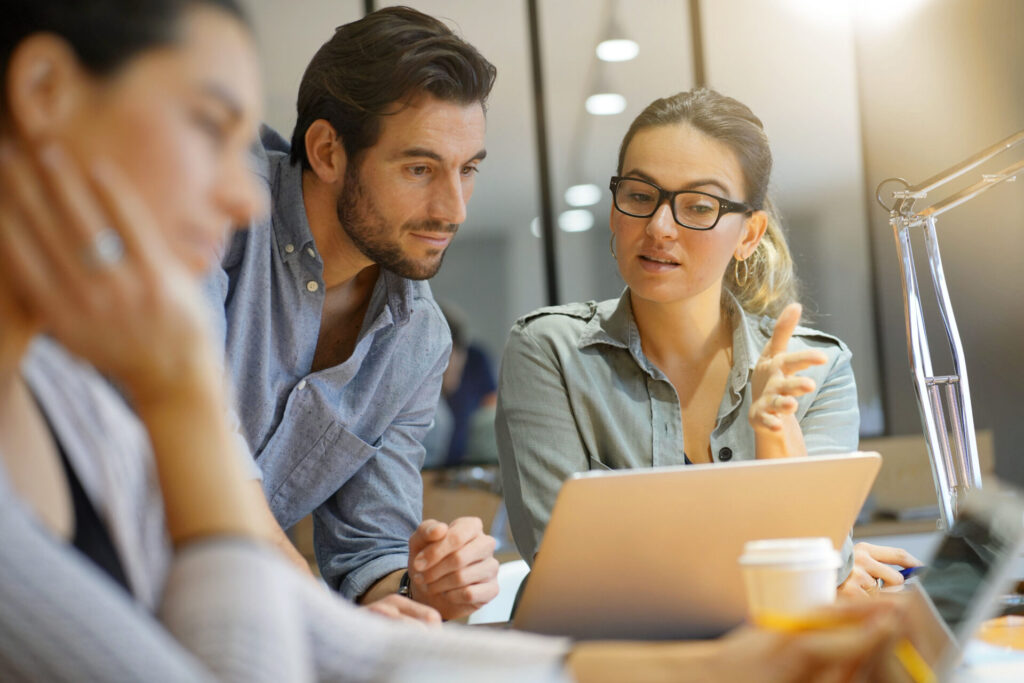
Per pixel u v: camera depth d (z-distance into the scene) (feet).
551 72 16.22
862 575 4.86
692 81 16.19
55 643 1.82
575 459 5.46
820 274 16.01
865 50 15.92
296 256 5.46
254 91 2.19
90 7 1.97
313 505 5.80
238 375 5.48
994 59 14.47
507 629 4.20
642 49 16.20
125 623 1.88
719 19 16.19
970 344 14.06
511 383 5.70
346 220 5.35
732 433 5.54
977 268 14.05
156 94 2.01
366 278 5.83
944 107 15.07
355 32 5.25
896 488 11.75
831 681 2.53
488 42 16.15
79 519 2.40
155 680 1.85
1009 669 2.95
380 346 5.80
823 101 16.14
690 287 5.41
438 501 11.64
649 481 3.30
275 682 1.97
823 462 3.44
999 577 2.48
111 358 1.98
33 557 1.86
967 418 4.93
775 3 16.15
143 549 2.57
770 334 5.88
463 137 5.25
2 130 1.98
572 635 3.63
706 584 3.56
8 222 1.89
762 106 16.20
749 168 5.53
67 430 2.45
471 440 16.61
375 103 5.12
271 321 5.53
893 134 15.70
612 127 16.30
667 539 3.44
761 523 3.51
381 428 5.86
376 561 5.49
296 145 5.48
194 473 2.05
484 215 16.69
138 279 1.95
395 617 3.92
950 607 2.59
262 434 5.59
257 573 2.03
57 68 1.96
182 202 2.05
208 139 2.10
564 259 16.44
